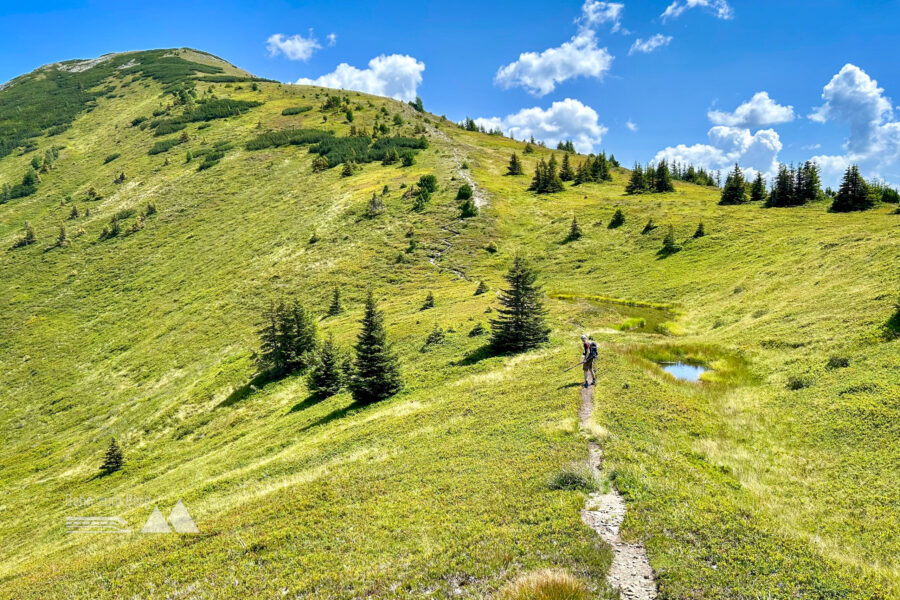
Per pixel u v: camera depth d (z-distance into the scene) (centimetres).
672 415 1969
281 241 9675
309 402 4100
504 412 2289
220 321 7244
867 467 1541
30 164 16362
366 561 1149
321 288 7700
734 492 1373
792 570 916
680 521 1098
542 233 9119
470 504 1350
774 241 6316
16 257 10750
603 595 855
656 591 875
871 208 7294
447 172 12281
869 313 2959
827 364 2519
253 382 5081
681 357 3331
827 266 4594
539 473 1471
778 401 2284
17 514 3609
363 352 3447
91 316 8406
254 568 1246
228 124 17788
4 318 8488
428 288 7194
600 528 1111
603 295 6281
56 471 4412
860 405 1952
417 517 1334
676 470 1430
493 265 8006
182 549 1489
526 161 14862
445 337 4491
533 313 3859
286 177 13088
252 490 2092
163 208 12194
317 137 15725
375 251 8706
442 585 968
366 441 2422
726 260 6306
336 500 1609
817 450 1736
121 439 4712
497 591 901
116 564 1511
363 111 19525
